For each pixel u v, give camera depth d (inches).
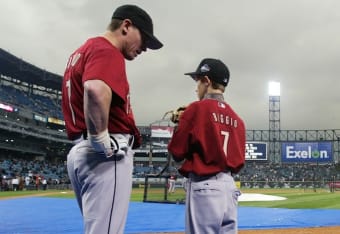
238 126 138.6
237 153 133.6
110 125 98.0
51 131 2650.1
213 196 126.0
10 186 1512.1
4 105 2164.1
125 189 98.4
